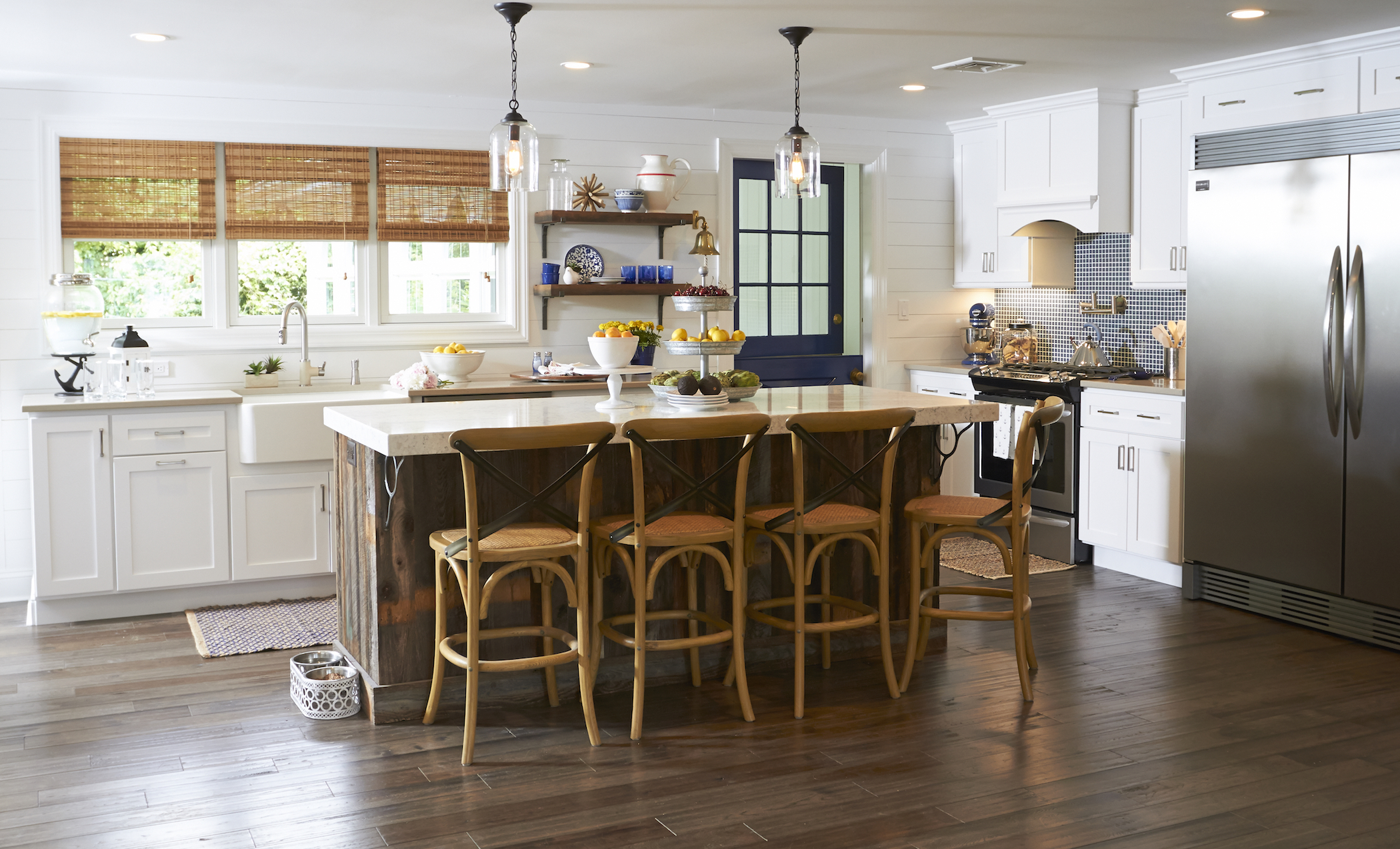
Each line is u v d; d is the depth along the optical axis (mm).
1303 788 3146
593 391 5805
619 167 6293
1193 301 5098
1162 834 2871
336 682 3682
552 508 3424
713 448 4051
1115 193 5980
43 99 5250
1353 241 4434
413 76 5422
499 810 3012
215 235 5590
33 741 3500
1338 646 4488
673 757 3371
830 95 6051
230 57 4938
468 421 3732
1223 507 5020
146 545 4953
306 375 5637
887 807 3021
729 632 3646
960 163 7043
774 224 6859
